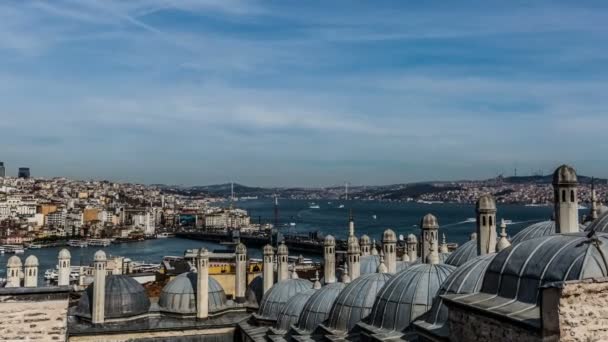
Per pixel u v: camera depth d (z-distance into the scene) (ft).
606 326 85.66
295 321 209.15
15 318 117.60
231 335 249.96
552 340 84.89
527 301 97.66
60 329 119.65
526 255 103.91
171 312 251.60
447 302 110.42
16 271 260.01
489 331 98.58
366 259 250.16
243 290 275.18
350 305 172.55
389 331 145.48
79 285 364.99
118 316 241.14
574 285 84.94
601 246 95.20
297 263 551.59
